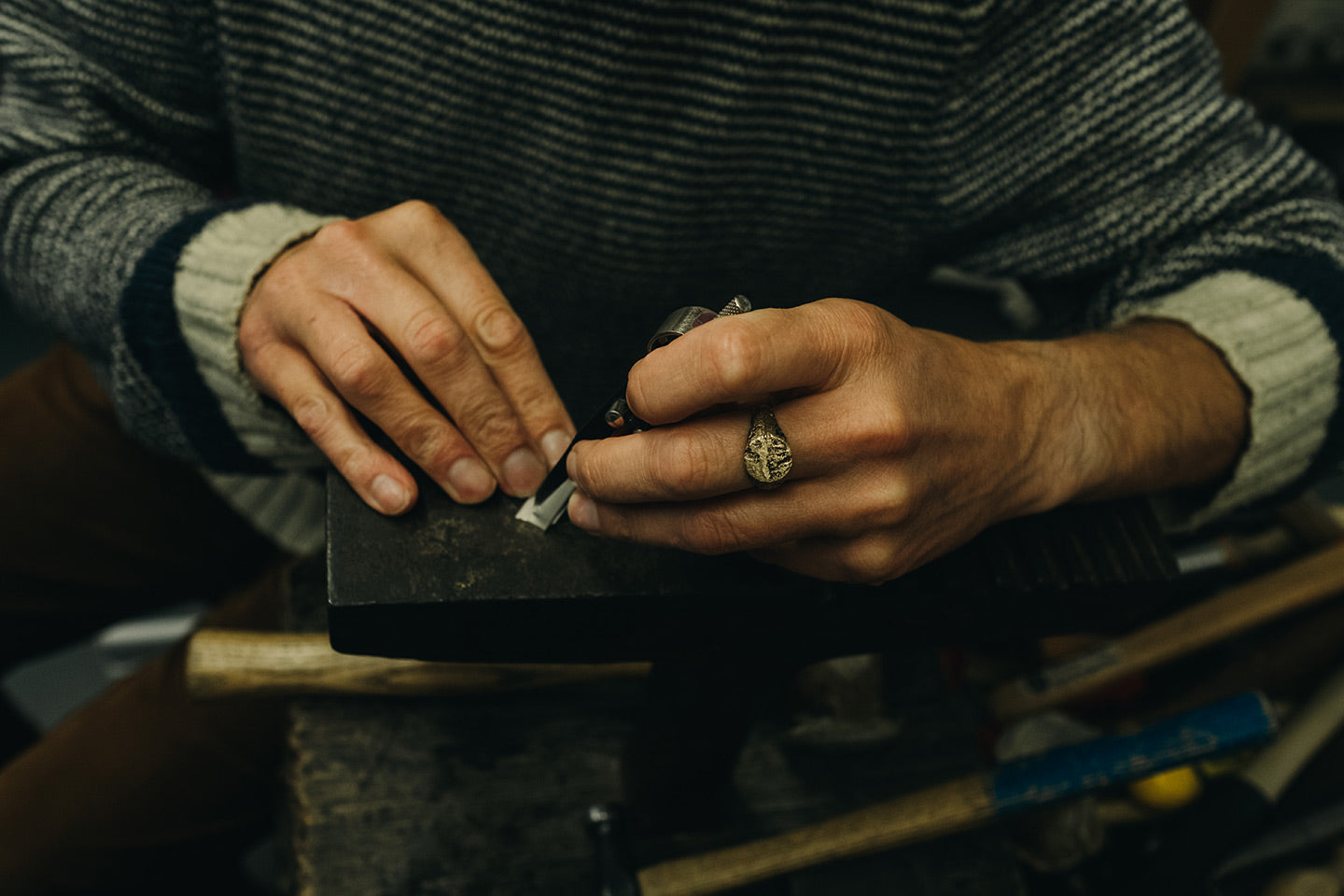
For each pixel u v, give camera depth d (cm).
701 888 63
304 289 58
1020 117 68
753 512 53
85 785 81
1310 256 68
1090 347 64
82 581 88
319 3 65
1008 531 60
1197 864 72
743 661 58
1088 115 67
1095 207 70
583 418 78
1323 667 79
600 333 77
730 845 67
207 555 93
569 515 56
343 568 55
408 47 66
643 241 72
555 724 70
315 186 72
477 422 57
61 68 68
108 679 135
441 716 69
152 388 64
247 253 61
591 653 57
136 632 129
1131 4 65
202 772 81
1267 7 109
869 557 54
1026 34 66
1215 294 67
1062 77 67
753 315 50
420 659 56
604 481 53
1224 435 65
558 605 55
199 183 77
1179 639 75
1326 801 78
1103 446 61
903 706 72
